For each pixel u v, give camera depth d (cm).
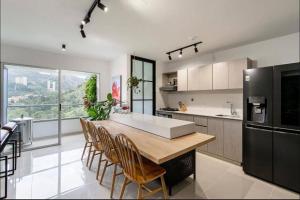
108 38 336
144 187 195
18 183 235
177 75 484
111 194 204
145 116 321
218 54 417
